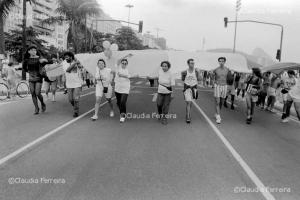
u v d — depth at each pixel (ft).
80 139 24.84
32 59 34.37
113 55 38.81
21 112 36.40
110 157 20.30
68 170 17.69
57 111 37.83
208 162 19.94
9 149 21.53
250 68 40.83
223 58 33.76
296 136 29.86
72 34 127.75
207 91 82.94
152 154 21.29
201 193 15.03
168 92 32.45
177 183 16.17
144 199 14.19
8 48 192.24
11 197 14.14
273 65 47.29
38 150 21.47
